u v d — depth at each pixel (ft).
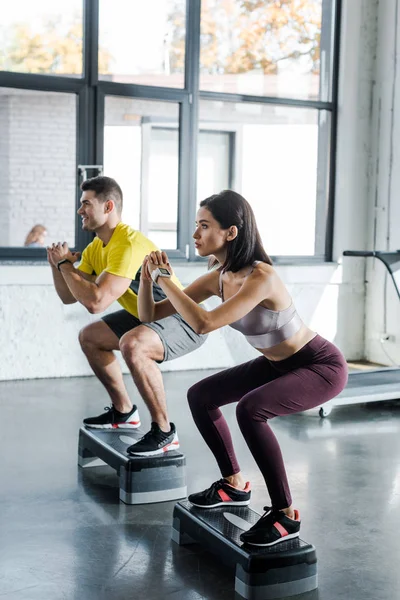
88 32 19.99
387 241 23.34
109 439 12.42
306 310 23.20
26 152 19.77
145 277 9.69
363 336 24.25
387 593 8.84
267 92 22.48
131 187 21.01
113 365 12.85
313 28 22.90
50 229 20.18
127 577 9.07
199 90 21.56
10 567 9.23
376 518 11.16
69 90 19.94
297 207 23.32
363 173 23.77
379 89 23.47
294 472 13.16
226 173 22.35
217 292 9.77
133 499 11.39
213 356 22.09
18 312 19.69
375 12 23.43
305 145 23.24
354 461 13.89
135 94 20.66
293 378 8.98
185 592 8.73
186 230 21.66
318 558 9.75
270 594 8.59
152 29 20.77
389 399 18.17
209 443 10.02
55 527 10.48
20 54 19.45
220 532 9.12
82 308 20.34
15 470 12.82
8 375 19.74
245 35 21.97
